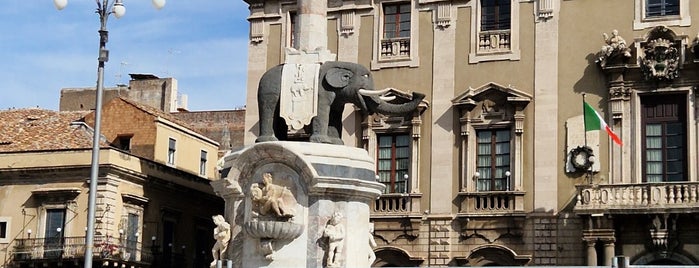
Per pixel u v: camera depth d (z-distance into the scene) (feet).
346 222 80.12
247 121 161.99
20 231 176.45
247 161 81.10
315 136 83.05
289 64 85.51
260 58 162.91
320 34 91.56
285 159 79.82
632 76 143.84
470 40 152.76
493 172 148.97
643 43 143.74
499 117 149.07
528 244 145.28
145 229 180.96
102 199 171.32
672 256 136.56
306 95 83.76
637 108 143.33
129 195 176.14
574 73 146.92
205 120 237.04
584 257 140.67
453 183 150.20
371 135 154.81
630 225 139.03
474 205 148.66
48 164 176.04
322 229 79.25
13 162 177.99
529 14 150.51
